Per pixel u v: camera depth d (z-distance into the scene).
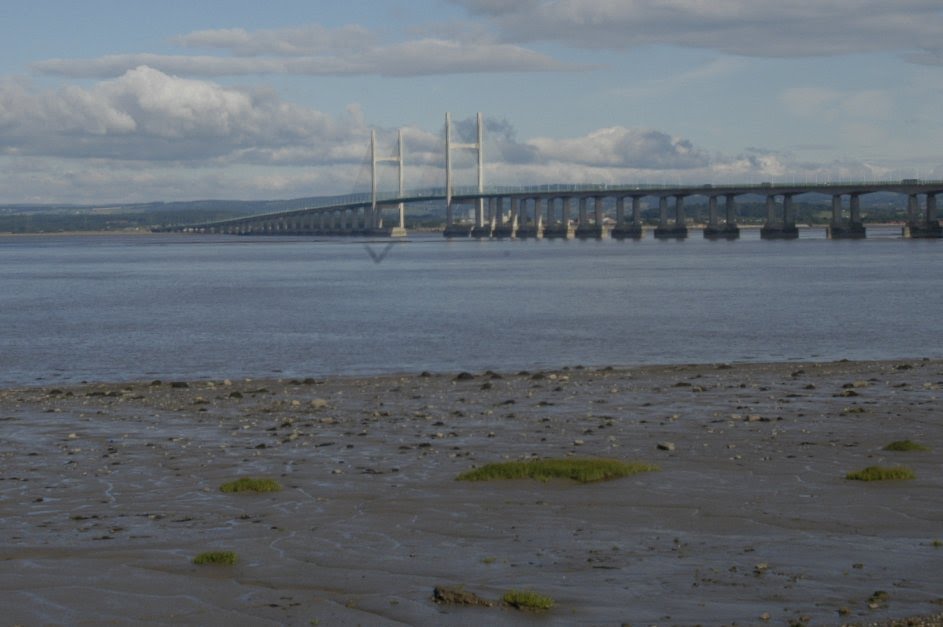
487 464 24.28
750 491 21.70
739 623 14.13
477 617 14.64
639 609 14.79
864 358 52.47
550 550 17.81
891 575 16.06
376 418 32.19
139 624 14.62
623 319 76.19
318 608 15.16
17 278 157.12
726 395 36.34
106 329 74.19
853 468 23.83
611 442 27.47
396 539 18.64
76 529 19.52
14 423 32.41
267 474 24.09
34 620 14.78
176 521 20.06
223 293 115.38
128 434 30.06
